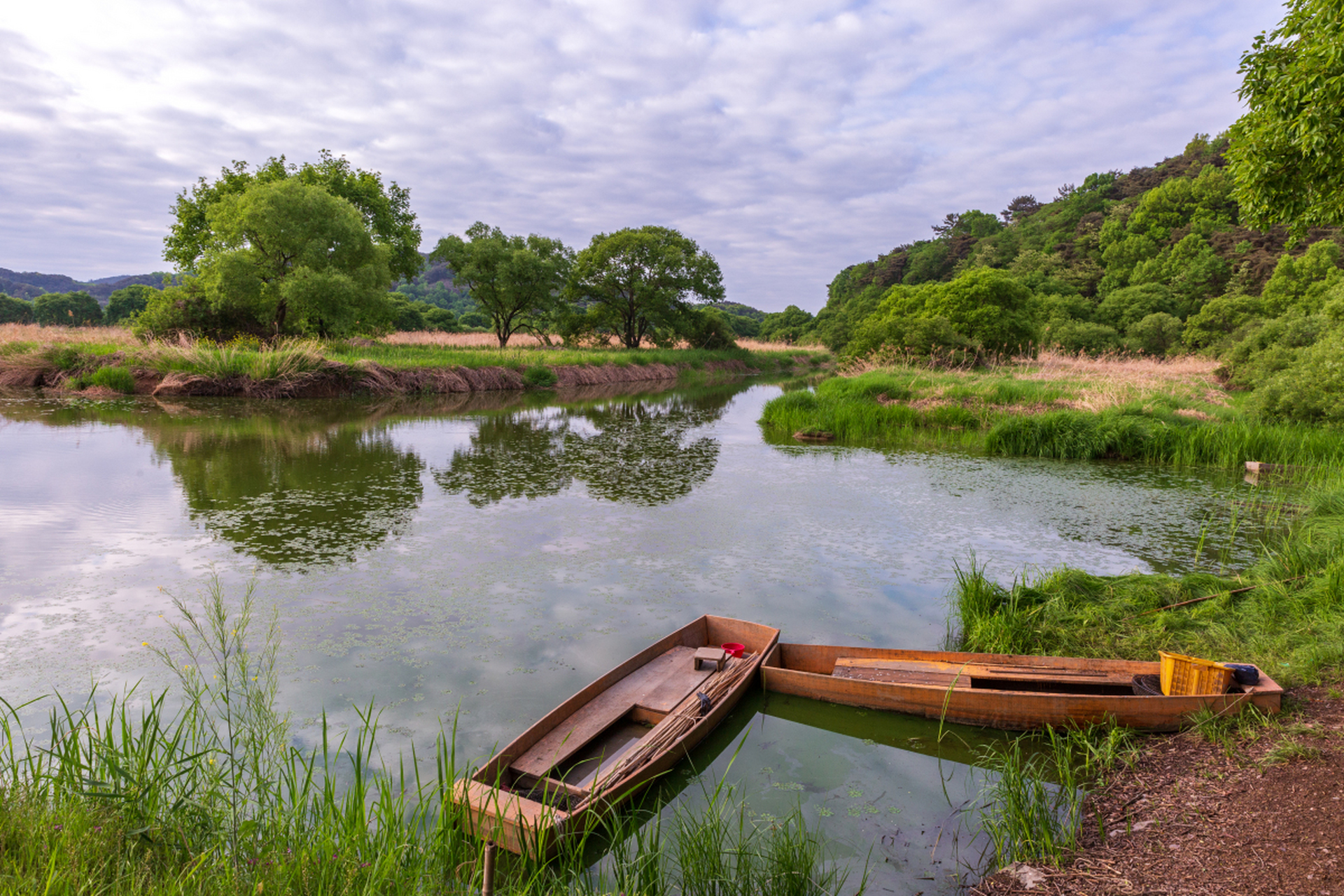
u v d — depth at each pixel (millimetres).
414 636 6207
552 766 3900
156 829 3111
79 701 4887
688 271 47844
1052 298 52969
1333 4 6105
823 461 15602
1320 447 14555
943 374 27688
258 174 34844
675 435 19312
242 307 28719
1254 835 3424
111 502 10211
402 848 3174
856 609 7102
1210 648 5996
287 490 11289
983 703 4980
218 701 4941
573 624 6570
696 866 3355
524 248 42156
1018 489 12695
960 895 3385
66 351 23828
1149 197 69625
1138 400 19016
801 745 4812
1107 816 3893
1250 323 37000
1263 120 6840
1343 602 6422
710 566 8297
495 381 30688
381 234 38469
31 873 2670
